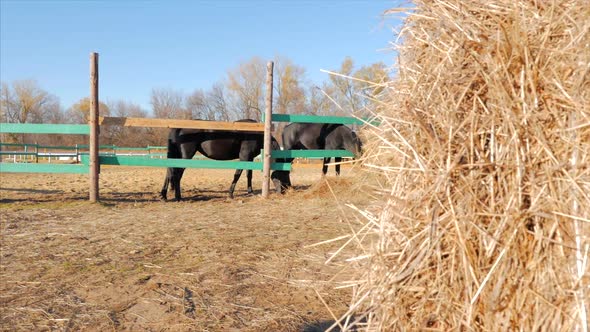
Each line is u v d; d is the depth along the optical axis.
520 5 1.72
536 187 1.54
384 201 1.95
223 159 9.23
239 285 3.42
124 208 7.29
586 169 1.49
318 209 7.06
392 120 1.94
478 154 1.64
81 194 9.02
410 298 1.73
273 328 2.67
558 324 1.45
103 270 3.78
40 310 2.91
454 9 1.84
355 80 2.17
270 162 8.50
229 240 4.89
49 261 4.05
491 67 1.67
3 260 4.07
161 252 4.39
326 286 3.39
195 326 2.70
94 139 7.66
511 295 1.52
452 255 1.62
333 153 9.02
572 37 1.59
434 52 1.87
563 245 1.47
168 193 9.52
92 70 7.59
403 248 1.76
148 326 2.70
